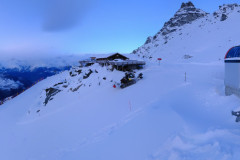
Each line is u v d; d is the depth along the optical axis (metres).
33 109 32.22
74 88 34.34
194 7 143.62
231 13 88.00
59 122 20.64
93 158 8.70
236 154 5.32
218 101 11.95
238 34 62.09
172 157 6.25
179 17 136.00
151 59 79.38
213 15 104.94
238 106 9.96
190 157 5.84
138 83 24.66
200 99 13.29
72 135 15.08
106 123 14.30
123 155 7.88
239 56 11.04
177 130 8.30
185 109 11.77
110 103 19.97
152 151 7.29
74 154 10.35
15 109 38.72
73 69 54.50
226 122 8.81
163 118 10.40
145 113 12.40
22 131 22.92
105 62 40.38
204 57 53.03
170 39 107.06
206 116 10.21
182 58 62.00
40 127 21.67
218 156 5.46
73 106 25.94
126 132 10.34
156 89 18.94
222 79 18.41
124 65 35.66
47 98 34.44
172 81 20.97
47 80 62.91
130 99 18.36
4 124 29.58
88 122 16.69
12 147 18.25
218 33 74.50
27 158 14.42
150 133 9.05
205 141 6.73
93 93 29.19
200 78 20.94
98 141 10.86
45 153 13.88
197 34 88.69
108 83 31.25
